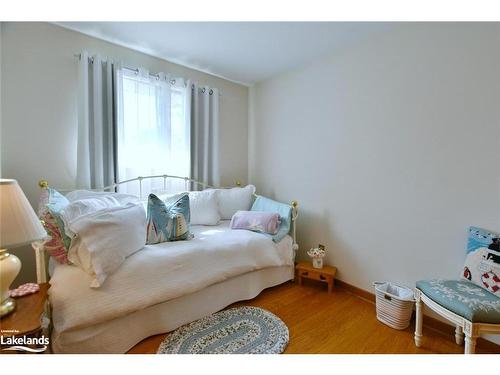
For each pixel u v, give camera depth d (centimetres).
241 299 209
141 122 245
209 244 192
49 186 203
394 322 175
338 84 236
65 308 126
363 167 218
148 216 191
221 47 235
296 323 181
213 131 301
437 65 171
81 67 204
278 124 302
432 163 175
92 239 136
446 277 171
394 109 195
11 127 187
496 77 147
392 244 201
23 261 192
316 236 262
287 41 222
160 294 154
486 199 152
